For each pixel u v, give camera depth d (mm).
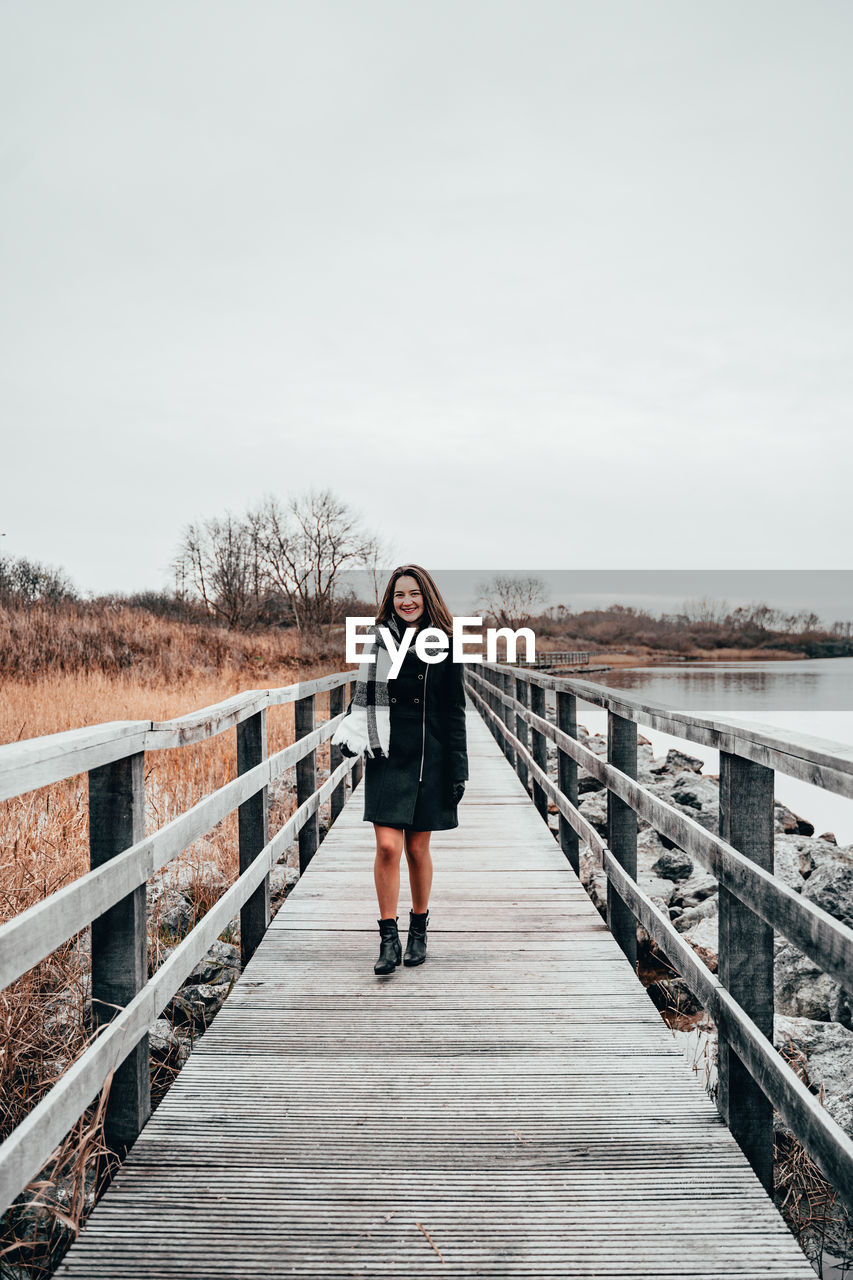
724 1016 2393
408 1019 3145
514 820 6766
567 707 5352
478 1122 2453
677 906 6141
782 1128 2885
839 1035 3568
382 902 3584
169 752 7953
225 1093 2613
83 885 1945
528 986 3451
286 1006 3256
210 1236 1966
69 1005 3305
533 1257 1904
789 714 30500
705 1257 1909
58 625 19953
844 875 5359
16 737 8609
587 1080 2707
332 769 6898
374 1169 2225
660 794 9828
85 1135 2088
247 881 3479
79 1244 1936
